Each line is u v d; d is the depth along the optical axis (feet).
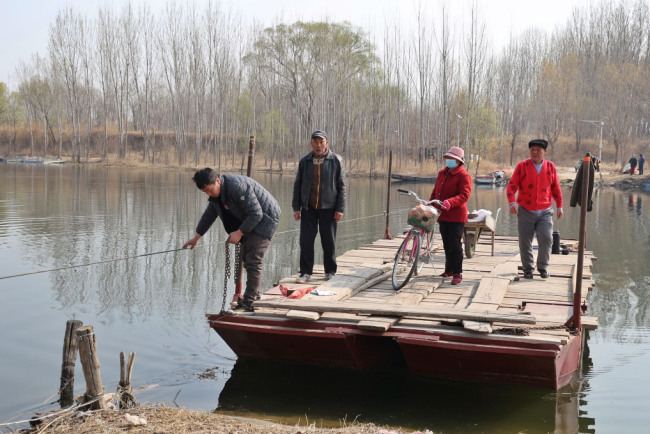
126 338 21.47
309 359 18.66
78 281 30.40
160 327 22.82
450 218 22.31
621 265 36.60
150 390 16.70
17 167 161.68
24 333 21.90
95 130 224.74
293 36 179.01
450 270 23.48
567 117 187.42
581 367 19.19
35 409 15.24
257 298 18.98
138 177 126.93
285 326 17.72
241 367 18.84
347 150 175.42
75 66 189.67
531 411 15.80
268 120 166.20
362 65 177.88
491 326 16.56
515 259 27.61
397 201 81.87
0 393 16.30
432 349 16.75
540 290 21.53
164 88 198.39
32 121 243.60
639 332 23.15
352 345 17.56
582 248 17.25
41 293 27.81
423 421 15.25
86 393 14.46
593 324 17.65
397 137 171.01
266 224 18.48
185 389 16.93
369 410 15.80
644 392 17.06
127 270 33.19
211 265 34.91
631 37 205.67
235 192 17.61
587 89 187.32
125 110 202.49
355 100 175.11
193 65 178.19
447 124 159.02
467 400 16.49
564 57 190.80
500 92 187.01
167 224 52.03
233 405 15.88
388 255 28.84
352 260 27.45
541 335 16.19
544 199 23.32
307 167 22.84
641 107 165.48
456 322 17.29
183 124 182.70
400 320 17.76
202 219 18.43
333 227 23.11
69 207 64.54
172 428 13.00
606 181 121.49
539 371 16.28
